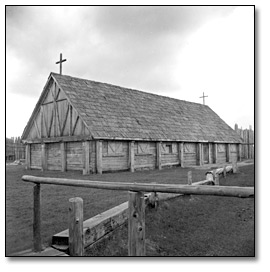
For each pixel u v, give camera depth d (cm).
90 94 1772
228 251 569
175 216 740
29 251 442
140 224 383
